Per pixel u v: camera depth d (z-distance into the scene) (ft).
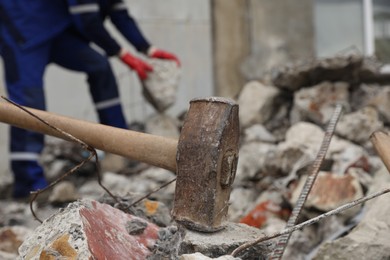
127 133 10.06
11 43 23.06
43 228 9.08
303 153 19.26
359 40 35.78
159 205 11.36
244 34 34.68
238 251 9.05
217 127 9.20
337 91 25.00
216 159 9.16
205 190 9.25
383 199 12.63
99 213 9.46
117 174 25.89
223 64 34.45
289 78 25.57
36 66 23.13
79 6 22.88
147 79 26.45
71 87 31.53
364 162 17.81
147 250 9.53
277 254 9.22
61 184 22.41
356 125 22.40
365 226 12.21
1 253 14.26
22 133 22.30
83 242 8.52
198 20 33.88
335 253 11.99
